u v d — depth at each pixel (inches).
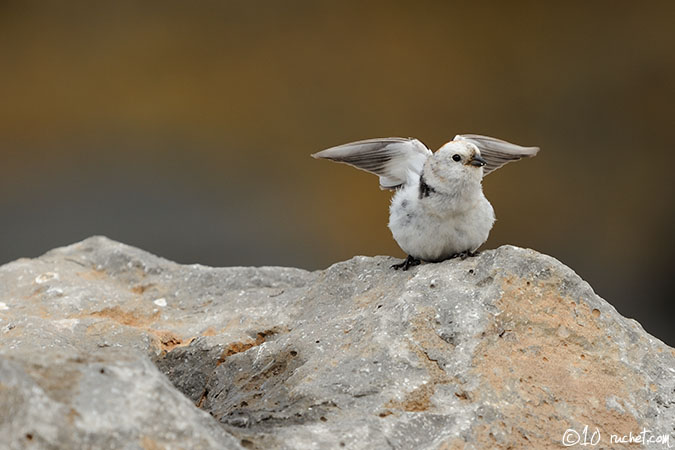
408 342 260.5
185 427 196.7
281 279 366.6
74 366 198.7
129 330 314.7
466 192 300.5
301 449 217.8
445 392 248.5
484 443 234.1
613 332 272.4
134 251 391.2
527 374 255.6
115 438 189.6
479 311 267.6
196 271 373.4
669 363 272.1
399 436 230.4
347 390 247.1
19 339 295.9
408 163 328.5
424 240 309.9
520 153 348.8
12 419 184.7
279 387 258.2
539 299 273.4
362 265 324.2
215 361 293.9
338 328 280.1
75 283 358.3
